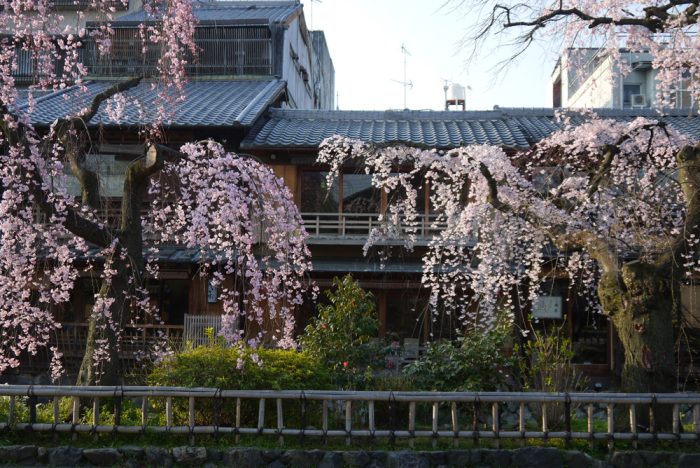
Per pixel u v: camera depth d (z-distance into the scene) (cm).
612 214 1005
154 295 1562
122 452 757
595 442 798
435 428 786
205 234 934
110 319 916
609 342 1480
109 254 929
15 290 935
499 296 1302
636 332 843
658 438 782
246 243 923
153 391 791
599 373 1470
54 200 909
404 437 787
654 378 829
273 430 785
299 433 782
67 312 1545
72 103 1647
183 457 754
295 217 1022
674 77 1020
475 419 786
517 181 1038
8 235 920
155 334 1370
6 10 1006
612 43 1010
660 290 838
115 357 927
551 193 1026
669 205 1080
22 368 1445
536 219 955
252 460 750
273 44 2211
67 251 964
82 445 777
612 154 928
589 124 1068
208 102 1822
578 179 1016
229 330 901
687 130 1680
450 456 759
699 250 954
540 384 1013
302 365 893
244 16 2372
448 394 788
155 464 753
